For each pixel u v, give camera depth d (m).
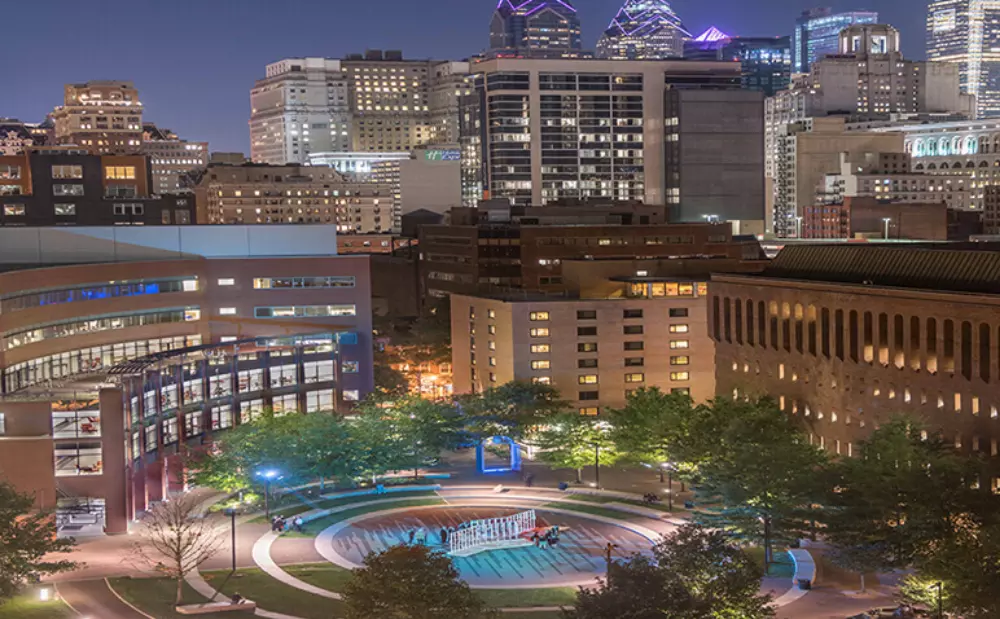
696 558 94.62
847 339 143.75
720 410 147.38
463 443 168.88
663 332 196.25
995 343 121.00
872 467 116.06
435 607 86.88
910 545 104.56
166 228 195.12
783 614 101.00
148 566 120.44
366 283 198.75
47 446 132.75
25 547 104.62
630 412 160.38
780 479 117.94
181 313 191.38
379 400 175.12
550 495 152.75
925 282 135.75
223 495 152.25
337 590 112.75
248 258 195.38
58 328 170.62
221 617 103.88
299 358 183.25
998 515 104.62
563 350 194.38
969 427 125.75
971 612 89.62
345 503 150.00
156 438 148.38
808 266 158.50
